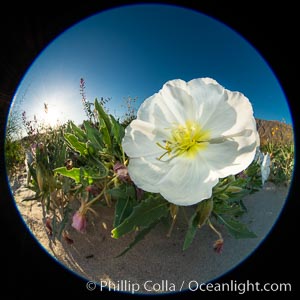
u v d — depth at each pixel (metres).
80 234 0.18
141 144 0.14
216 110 0.13
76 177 0.16
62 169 0.16
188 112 0.14
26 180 0.20
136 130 0.14
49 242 0.19
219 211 0.16
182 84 0.14
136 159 0.14
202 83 0.13
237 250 0.18
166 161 0.14
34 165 0.19
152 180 0.13
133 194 0.16
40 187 0.19
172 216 0.16
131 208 0.16
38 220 0.20
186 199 0.13
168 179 0.13
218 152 0.13
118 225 0.16
